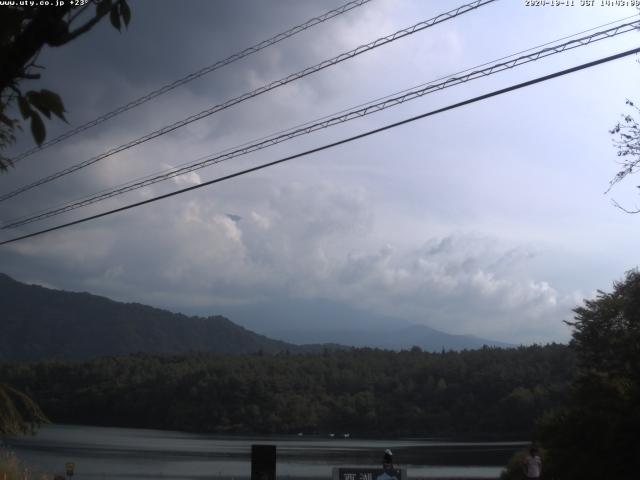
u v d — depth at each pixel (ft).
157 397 504.84
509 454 306.76
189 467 240.32
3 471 62.03
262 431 473.67
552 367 442.91
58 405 494.18
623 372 118.83
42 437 392.27
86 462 249.34
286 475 221.05
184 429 478.18
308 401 491.31
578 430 110.63
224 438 426.92
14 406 60.90
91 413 498.69
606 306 121.90
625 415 106.83
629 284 122.21
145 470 226.99
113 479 192.95
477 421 434.71
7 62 11.84
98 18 12.77
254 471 53.52
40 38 11.98
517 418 411.75
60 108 12.20
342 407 483.51
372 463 260.01
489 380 453.99
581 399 119.75
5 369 512.63
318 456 297.53
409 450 336.49
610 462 103.71
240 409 486.79
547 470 110.11
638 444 100.99
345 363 551.59
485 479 193.26
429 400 474.90
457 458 285.84
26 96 12.07
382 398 488.44
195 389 499.51
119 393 504.02
